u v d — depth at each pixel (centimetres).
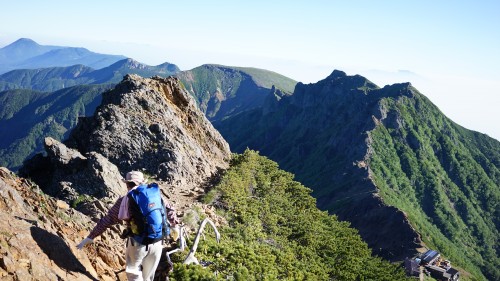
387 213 16100
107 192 2264
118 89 3712
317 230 3481
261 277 1694
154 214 682
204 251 1591
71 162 2505
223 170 3744
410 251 13850
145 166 2998
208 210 2398
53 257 734
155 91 3791
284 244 2708
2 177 969
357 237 4297
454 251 18538
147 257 710
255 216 2788
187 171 3100
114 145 3062
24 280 627
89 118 3294
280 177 4309
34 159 2656
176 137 3406
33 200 940
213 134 4366
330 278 2923
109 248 966
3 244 663
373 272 3619
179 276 1203
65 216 967
